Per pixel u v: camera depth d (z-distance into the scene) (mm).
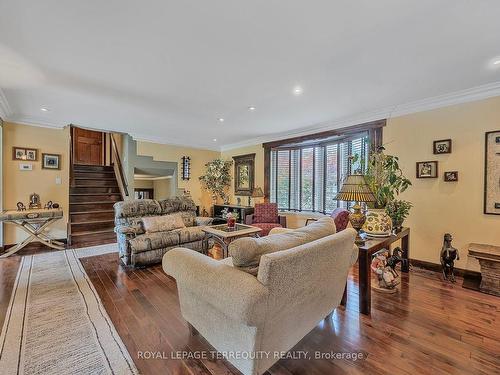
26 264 3402
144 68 2398
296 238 1598
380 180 2826
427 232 3309
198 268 1514
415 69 2422
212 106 3512
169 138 5863
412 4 1548
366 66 2359
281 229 2490
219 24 1748
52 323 1986
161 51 2100
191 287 1523
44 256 3771
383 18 1677
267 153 5699
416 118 3389
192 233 3797
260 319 1208
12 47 2035
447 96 3066
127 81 2689
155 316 2113
